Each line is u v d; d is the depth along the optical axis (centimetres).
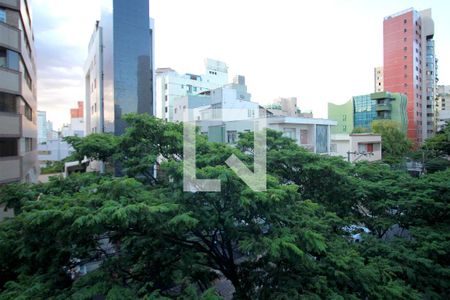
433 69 6069
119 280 652
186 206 682
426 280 873
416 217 1105
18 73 1478
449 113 6456
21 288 587
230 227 708
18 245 696
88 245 734
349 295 668
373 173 1341
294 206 802
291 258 652
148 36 2255
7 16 1476
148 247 778
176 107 3609
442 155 2525
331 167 1134
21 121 1491
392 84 5819
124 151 957
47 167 3538
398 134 3966
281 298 633
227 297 1088
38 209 634
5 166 1370
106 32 2277
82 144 955
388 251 902
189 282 773
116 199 641
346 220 1091
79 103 5853
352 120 5878
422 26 5869
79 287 608
